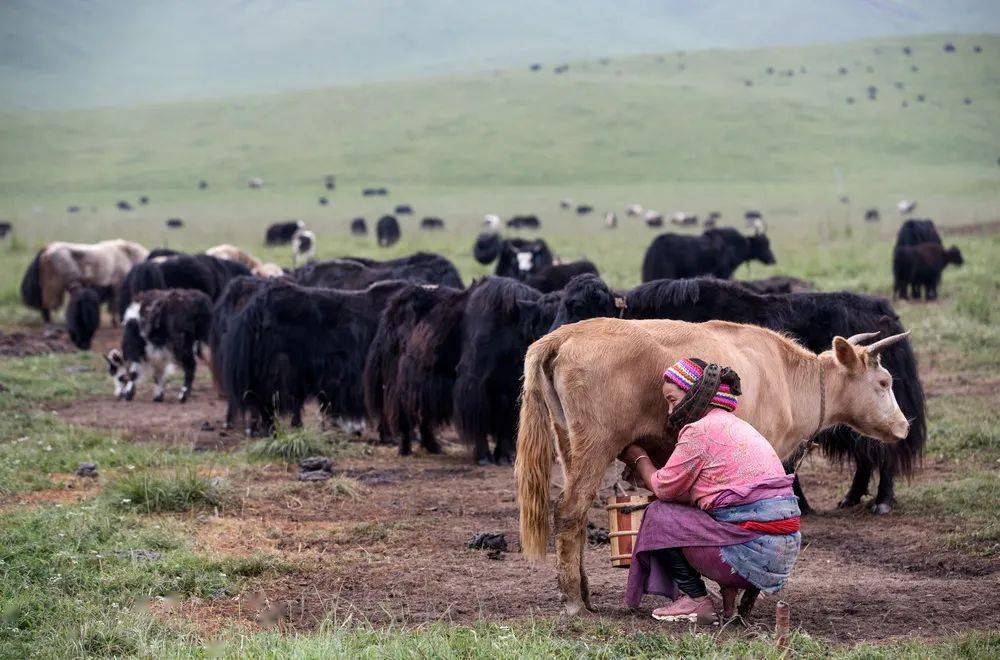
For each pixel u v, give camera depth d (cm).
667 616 762
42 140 14600
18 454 1325
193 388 2072
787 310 1177
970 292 2706
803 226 6372
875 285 2970
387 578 900
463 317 1427
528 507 776
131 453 1345
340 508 1142
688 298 1168
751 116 13862
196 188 11312
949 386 1758
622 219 8069
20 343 2480
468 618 794
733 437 723
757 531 709
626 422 779
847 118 13788
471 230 7081
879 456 1121
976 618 788
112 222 7756
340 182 11512
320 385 1556
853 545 1018
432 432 1508
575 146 12706
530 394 781
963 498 1138
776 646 684
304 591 869
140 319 1883
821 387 882
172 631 758
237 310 1680
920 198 8588
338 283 1994
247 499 1155
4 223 6562
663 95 15200
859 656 679
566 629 748
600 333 784
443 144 13100
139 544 956
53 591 826
